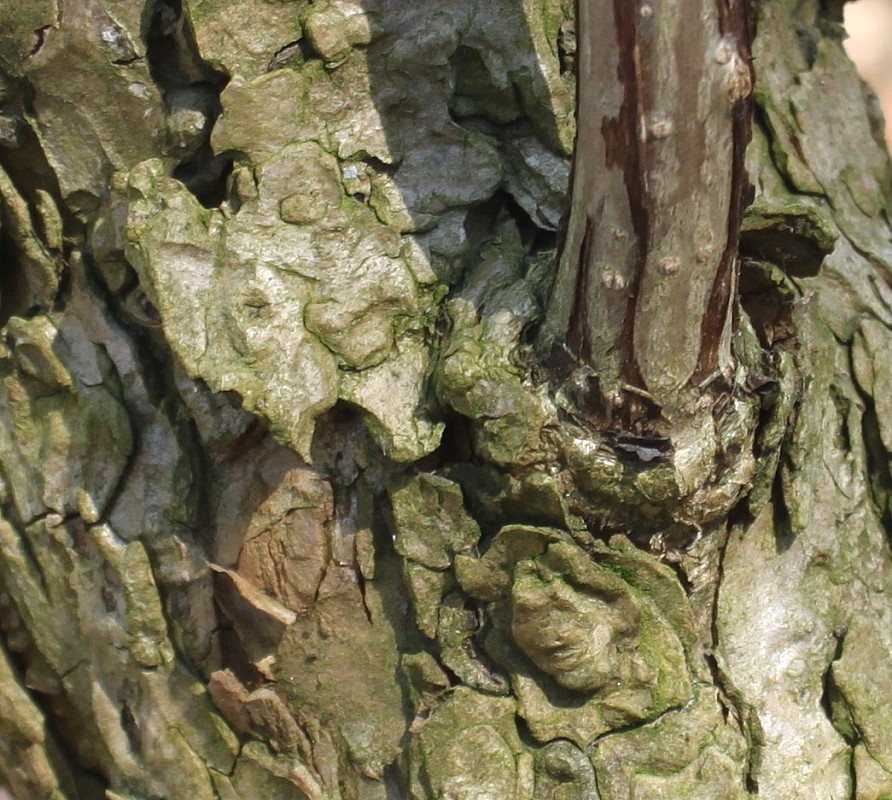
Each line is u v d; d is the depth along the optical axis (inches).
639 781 14.5
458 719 14.6
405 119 14.8
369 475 14.9
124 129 14.9
